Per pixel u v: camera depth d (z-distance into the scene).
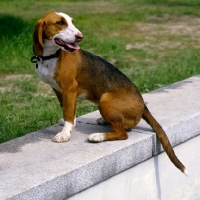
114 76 5.27
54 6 21.31
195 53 11.68
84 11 19.81
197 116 5.81
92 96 5.36
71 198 4.35
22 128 6.48
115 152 4.70
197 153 5.96
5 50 10.84
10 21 13.56
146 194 5.27
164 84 8.87
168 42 13.55
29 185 3.98
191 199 6.00
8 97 8.11
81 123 5.67
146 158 5.12
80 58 5.25
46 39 5.01
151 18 18.09
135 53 11.81
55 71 5.09
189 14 19.38
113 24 16.12
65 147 4.86
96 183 4.56
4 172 4.24
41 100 7.85
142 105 5.23
